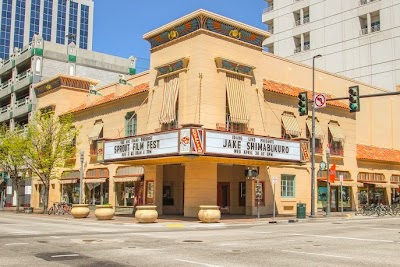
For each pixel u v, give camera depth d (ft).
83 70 195.52
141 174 116.47
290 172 118.83
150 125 111.55
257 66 111.34
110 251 45.19
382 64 196.24
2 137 147.23
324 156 128.26
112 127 130.00
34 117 149.38
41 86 168.04
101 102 133.49
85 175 139.85
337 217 108.99
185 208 100.73
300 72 131.13
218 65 102.22
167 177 116.98
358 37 206.18
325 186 129.29
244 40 109.19
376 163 147.33
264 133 110.63
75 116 148.25
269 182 113.39
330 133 131.13
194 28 102.17
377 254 44.32
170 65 106.63
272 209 112.78
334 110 134.21
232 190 115.85
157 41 112.68
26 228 74.79
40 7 467.93
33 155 130.93
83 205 104.78
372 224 88.58
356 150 140.77
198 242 53.83
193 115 98.58
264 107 112.16
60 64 189.67
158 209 110.42
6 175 193.06
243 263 38.17
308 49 226.58
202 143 84.89
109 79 202.59
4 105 219.00
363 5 205.87
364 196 142.82
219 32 103.91
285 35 237.04
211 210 86.79
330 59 215.31
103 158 106.22
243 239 57.77
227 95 103.45
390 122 164.14
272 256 42.50
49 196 157.28
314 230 72.90
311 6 226.58
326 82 138.92
